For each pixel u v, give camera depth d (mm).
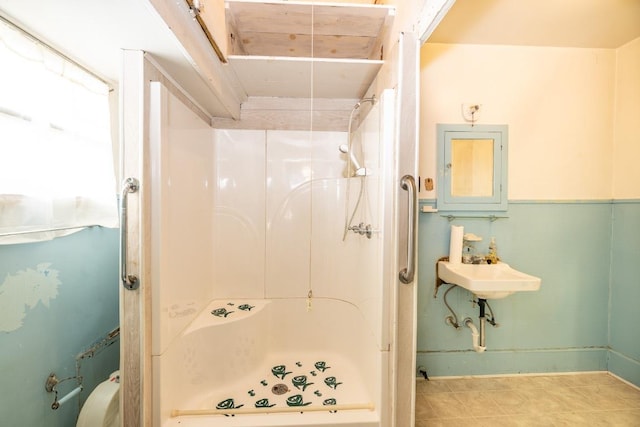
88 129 1284
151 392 1166
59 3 831
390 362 1259
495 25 1747
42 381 1120
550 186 2016
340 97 2094
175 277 1341
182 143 1427
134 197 1093
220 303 1936
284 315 1992
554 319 2037
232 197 2014
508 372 2020
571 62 1996
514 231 2012
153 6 863
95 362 1433
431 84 1951
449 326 2002
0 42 902
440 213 1982
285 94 2043
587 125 2016
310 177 2045
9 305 994
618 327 1991
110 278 1544
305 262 2023
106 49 1104
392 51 1304
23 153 981
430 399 1763
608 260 2043
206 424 1213
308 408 1317
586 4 1553
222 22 1450
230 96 1817
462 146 1990
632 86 1927
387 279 1269
